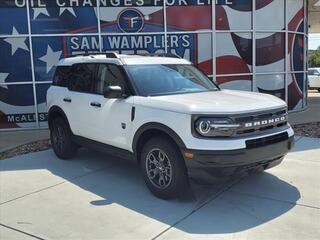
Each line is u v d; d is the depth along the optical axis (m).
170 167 5.18
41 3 11.41
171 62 6.65
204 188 5.75
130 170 6.82
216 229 4.51
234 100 5.39
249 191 5.62
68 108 7.16
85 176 6.54
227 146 4.80
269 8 12.62
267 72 12.85
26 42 11.48
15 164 7.38
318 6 17.31
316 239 4.24
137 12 11.83
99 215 4.98
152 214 4.95
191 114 4.93
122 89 5.97
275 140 5.28
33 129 11.51
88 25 11.67
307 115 12.62
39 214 5.07
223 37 12.28
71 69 7.41
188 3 12.00
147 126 5.41
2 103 11.59
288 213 4.89
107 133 6.22
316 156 7.43
